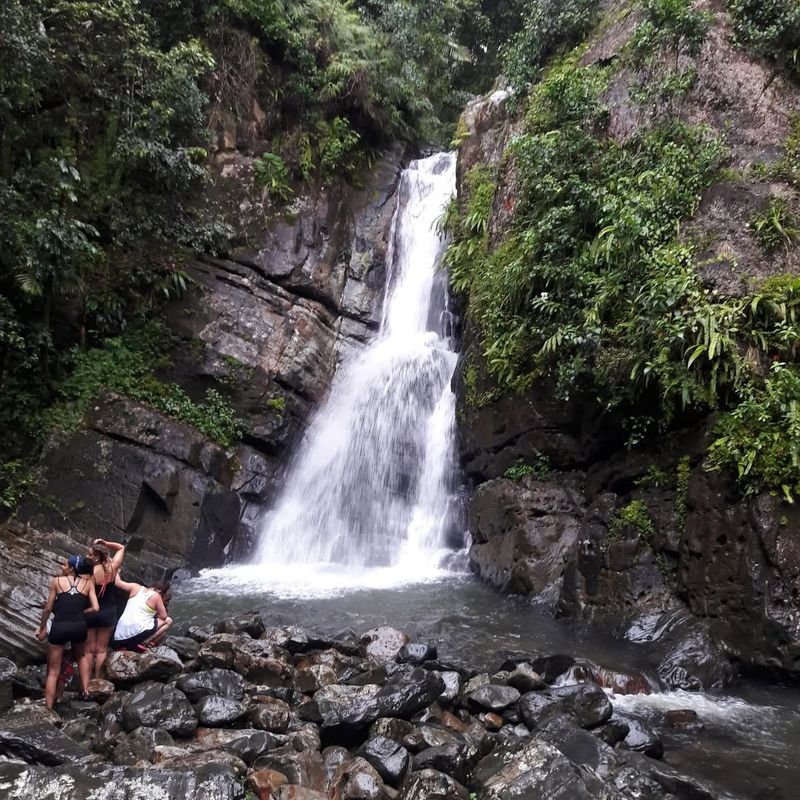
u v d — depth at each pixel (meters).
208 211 15.20
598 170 10.93
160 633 7.33
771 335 8.60
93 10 12.49
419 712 6.02
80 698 6.32
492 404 11.67
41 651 7.20
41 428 12.28
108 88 13.43
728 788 5.18
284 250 15.85
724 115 10.80
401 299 16.83
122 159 13.68
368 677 6.57
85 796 4.49
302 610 9.39
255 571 11.80
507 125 14.23
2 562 8.53
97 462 11.97
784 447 7.71
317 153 17.14
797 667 7.07
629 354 9.12
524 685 6.54
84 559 6.60
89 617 6.47
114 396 12.80
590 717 5.88
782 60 11.05
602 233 9.81
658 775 4.98
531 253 11.02
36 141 13.12
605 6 13.74
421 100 18.92
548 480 10.87
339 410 14.89
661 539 8.83
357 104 17.64
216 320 14.43
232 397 13.95
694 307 8.64
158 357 13.85
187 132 15.01
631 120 11.21
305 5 17.34
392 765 5.16
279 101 17.06
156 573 10.93
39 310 12.73
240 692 6.19
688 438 8.90
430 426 13.48
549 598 9.63
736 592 7.73
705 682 7.25
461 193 15.02
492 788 4.70
